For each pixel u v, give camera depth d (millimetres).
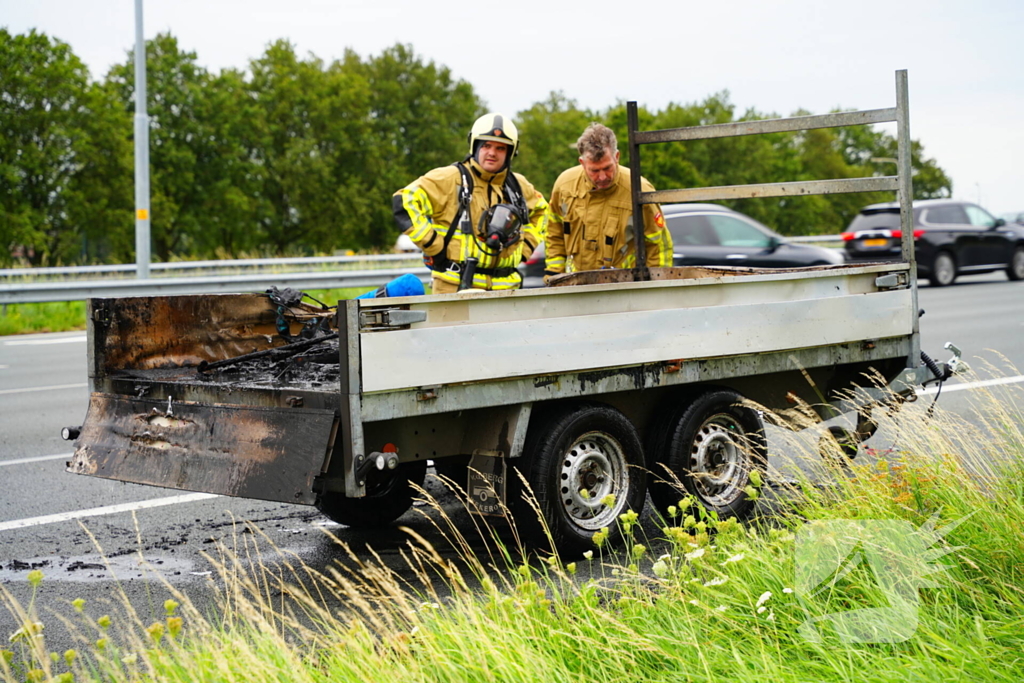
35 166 47438
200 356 5574
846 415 6047
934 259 21891
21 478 6785
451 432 4461
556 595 3570
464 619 3211
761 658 2973
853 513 4125
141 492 6438
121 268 18969
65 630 4020
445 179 5387
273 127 63656
